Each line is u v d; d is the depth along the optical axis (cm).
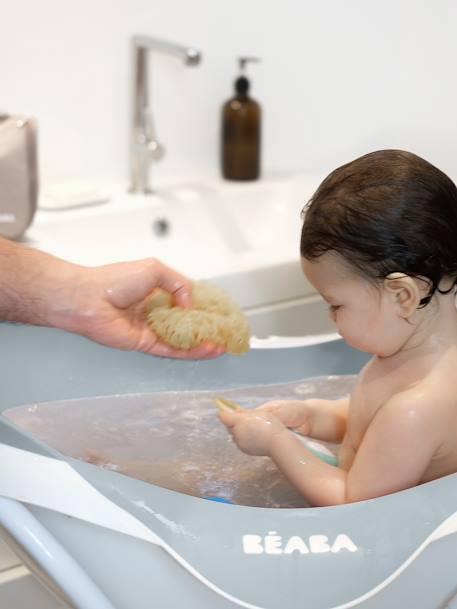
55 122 153
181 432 99
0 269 93
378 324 81
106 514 65
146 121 154
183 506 67
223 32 164
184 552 65
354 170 80
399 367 85
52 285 94
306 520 68
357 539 66
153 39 149
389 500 69
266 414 88
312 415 97
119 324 95
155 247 151
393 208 77
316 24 171
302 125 177
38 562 64
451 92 180
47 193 147
